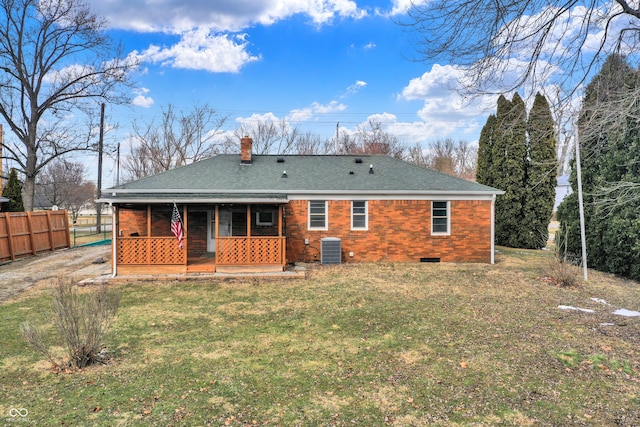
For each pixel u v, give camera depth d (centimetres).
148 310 892
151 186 1460
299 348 649
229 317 837
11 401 462
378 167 1781
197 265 1299
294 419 423
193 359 599
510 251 1961
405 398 471
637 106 638
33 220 1791
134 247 1265
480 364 574
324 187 1552
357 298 998
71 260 1628
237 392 488
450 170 5462
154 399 467
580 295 1026
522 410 440
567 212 1540
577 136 709
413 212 1581
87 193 5062
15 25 2289
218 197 1365
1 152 2505
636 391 484
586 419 421
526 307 906
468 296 1016
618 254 1262
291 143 4372
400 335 713
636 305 926
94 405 452
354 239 1571
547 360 586
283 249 1319
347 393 485
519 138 2048
